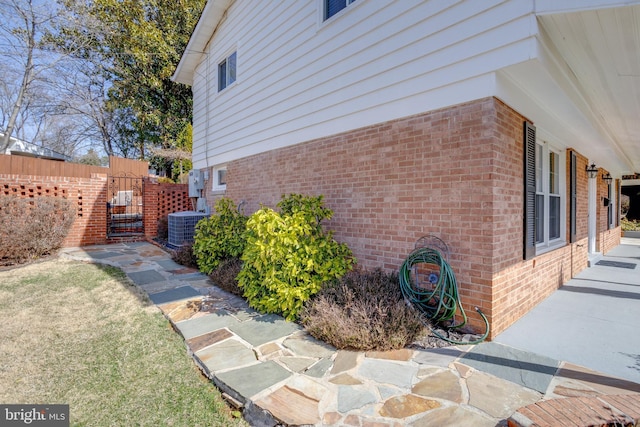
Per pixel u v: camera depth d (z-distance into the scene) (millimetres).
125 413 2322
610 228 10344
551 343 3148
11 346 3287
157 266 6648
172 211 10742
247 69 7047
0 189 7797
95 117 18500
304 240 4207
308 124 5332
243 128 7246
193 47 9078
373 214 4250
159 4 16828
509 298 3506
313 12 5188
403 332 3111
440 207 3518
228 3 7746
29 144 18891
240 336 3414
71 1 14820
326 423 2057
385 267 4102
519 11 2820
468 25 3211
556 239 5660
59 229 7559
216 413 2328
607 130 5773
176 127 18078
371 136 4270
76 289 5098
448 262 3439
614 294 4785
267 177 6406
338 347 3119
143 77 16578
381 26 4086
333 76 4824
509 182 3422
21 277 5750
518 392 2338
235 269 5332
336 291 3770
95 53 16438
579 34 2916
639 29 2783
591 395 2283
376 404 2234
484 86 3107
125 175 13445
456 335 3311
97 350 3221
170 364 2969
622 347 3074
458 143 3354
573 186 5941
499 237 3230
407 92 3799
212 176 8945
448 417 2084
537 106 3760
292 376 2609
